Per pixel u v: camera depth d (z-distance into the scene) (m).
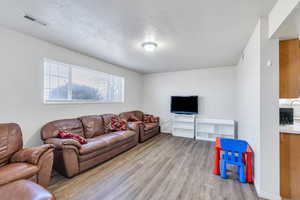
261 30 1.83
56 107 2.90
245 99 2.80
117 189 1.97
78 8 1.72
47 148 1.90
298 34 1.68
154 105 5.66
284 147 1.79
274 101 1.78
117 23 2.05
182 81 5.16
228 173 2.43
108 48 3.04
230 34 2.32
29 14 1.86
